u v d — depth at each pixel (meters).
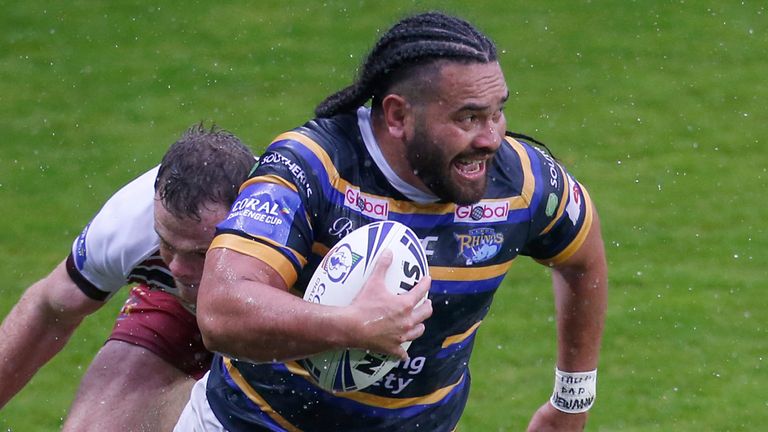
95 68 39.78
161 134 36.03
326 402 12.58
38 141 35.56
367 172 11.75
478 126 11.23
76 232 30.88
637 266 28.81
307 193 11.47
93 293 14.99
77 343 26.22
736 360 25.00
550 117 36.72
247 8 43.56
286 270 11.23
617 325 26.30
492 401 23.50
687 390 23.92
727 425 22.62
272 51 40.72
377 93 11.65
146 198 14.46
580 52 40.69
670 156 34.53
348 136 11.84
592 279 13.86
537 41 41.31
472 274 12.20
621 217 31.11
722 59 40.38
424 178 11.45
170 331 15.80
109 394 15.46
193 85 38.78
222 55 40.56
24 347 15.39
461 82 11.05
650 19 42.84
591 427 22.58
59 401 23.89
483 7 43.50
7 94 38.19
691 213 31.36
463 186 11.43
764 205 31.81
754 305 27.09
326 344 10.57
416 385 12.66
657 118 36.78
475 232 12.12
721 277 28.31
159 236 13.46
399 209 11.83
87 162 34.44
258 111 37.22
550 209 12.71
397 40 11.38
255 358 10.91
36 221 31.34
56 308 15.07
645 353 25.28
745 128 36.19
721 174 33.53
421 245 11.55
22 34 41.81
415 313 10.82
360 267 11.21
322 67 39.72
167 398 15.39
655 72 39.56
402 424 12.90
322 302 11.22
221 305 10.83
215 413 13.35
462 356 12.91
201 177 13.10
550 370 24.69
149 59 40.38
